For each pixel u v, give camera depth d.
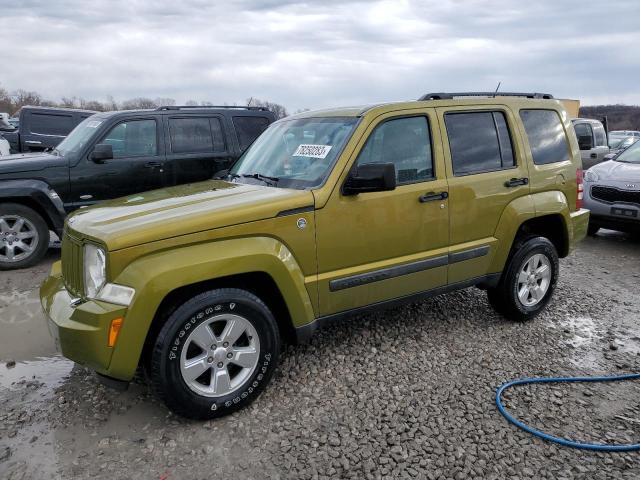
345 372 3.86
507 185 4.45
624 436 3.11
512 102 4.64
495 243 4.45
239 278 3.39
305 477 2.77
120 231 3.02
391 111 3.93
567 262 6.98
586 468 2.83
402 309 5.09
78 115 12.80
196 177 7.67
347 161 3.66
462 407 3.41
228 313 3.23
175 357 3.09
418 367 3.94
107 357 2.97
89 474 2.80
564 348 4.31
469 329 4.66
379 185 3.45
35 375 3.90
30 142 12.27
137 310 2.95
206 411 3.22
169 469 2.84
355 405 3.44
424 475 2.78
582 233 5.17
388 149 3.89
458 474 2.78
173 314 3.09
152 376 3.14
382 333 4.54
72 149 7.05
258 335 3.36
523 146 4.61
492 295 4.82
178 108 7.65
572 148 5.06
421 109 4.08
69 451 2.99
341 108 4.21
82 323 3.00
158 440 3.09
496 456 2.93
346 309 3.79
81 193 6.88
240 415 3.34
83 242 3.20
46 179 6.64
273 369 3.47
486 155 4.41
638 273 6.50
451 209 4.14
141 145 7.30
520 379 3.77
